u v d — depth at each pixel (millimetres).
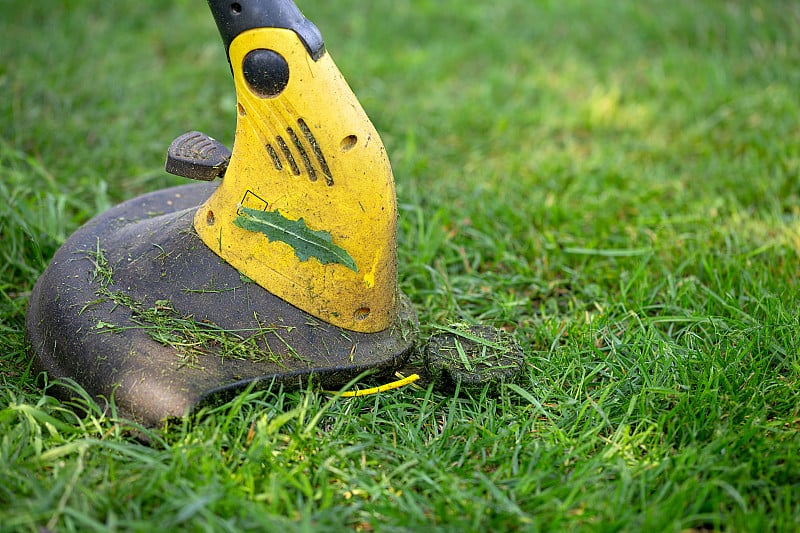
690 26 1718
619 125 1408
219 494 762
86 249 913
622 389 890
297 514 776
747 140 1298
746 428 833
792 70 1497
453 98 1511
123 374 832
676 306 991
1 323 954
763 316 969
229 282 870
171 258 879
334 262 853
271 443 816
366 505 778
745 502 784
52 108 1331
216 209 872
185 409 816
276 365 851
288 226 849
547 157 1301
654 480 803
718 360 896
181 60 1614
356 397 874
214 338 854
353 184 836
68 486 766
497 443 837
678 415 854
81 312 863
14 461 790
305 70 822
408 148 1273
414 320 938
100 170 1212
